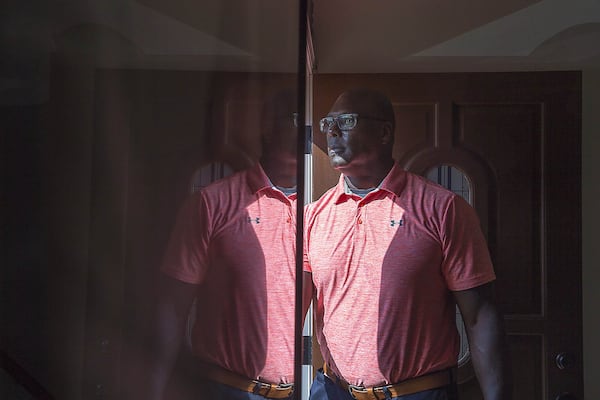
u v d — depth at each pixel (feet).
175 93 1.03
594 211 5.98
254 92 1.50
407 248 6.04
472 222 6.03
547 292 5.96
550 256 5.98
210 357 1.15
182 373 1.02
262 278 1.53
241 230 1.33
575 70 5.98
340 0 6.11
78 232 0.84
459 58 6.07
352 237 6.15
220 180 1.20
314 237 6.23
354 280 6.10
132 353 0.89
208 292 1.14
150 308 0.94
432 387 5.91
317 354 6.15
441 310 6.01
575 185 5.99
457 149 6.09
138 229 0.91
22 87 0.82
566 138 6.00
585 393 5.90
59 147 0.84
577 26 5.94
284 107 1.96
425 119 6.12
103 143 0.88
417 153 6.13
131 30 0.95
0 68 0.81
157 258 0.95
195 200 1.08
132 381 0.89
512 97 6.05
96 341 0.85
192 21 1.10
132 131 0.92
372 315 6.03
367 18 6.11
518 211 6.03
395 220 6.09
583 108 5.98
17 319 0.79
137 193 0.92
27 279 0.80
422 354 5.95
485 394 5.89
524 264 5.99
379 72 6.14
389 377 5.97
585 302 5.94
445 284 6.04
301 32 2.27
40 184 0.82
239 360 1.34
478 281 5.96
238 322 1.32
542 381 5.91
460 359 6.00
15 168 0.80
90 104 0.88
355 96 6.15
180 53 1.05
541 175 6.03
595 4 5.91
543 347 5.93
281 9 1.99
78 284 0.84
